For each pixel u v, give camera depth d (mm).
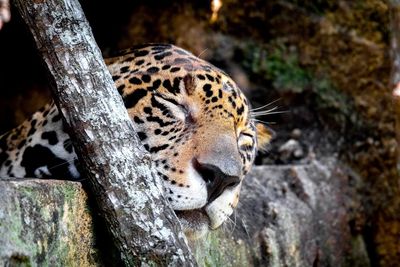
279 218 8352
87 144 5188
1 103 11109
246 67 10633
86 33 5387
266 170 9156
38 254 4828
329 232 9430
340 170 10148
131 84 6398
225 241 7395
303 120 10539
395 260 10086
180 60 6543
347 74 10344
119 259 5590
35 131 6844
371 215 10141
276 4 10461
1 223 4488
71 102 5234
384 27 10195
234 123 6426
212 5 10477
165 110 6266
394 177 10094
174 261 5113
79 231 5270
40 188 4914
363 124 10266
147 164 5254
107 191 5152
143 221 5117
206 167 5859
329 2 10352
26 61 10938
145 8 10703
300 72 10539
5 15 10242
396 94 10156
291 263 8406
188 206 5859
